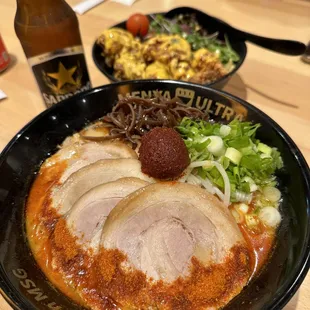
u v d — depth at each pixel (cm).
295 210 19
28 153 22
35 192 21
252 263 18
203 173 21
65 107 24
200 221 18
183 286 16
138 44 31
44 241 19
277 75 31
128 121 24
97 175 21
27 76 33
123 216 18
